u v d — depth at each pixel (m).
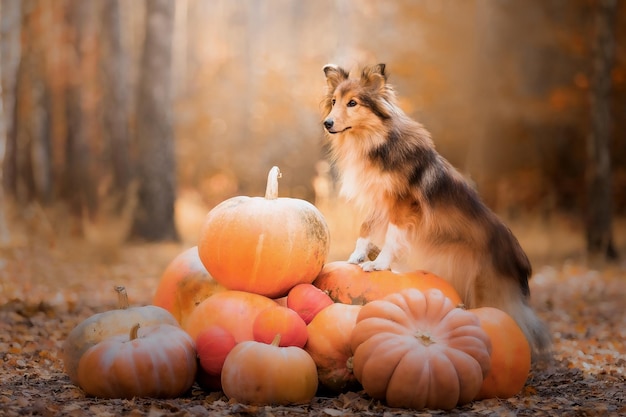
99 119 25.12
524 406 5.68
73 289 11.78
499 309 6.68
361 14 27.42
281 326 5.83
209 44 44.66
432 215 6.84
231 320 6.05
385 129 6.89
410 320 5.71
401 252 6.82
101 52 22.67
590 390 6.35
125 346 5.65
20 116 24.81
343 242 16.55
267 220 6.29
